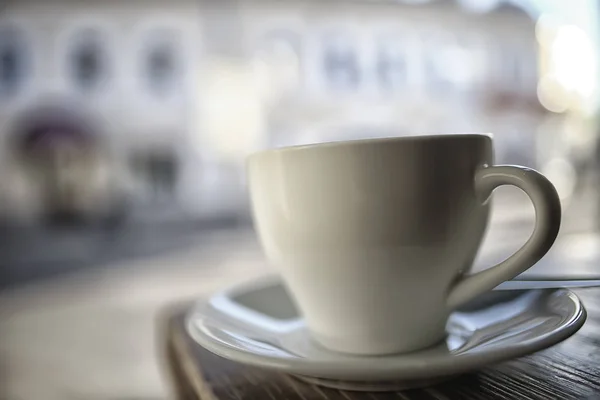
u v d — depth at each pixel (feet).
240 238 13.02
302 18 15.24
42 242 13.56
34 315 7.08
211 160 15.39
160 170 15.23
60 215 14.49
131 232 14.44
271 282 1.35
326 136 15.57
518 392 0.69
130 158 15.08
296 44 15.30
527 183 0.73
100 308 7.20
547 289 0.94
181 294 7.59
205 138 15.33
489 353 0.64
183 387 1.01
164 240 13.50
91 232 14.44
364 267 0.78
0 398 4.07
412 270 0.78
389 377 0.63
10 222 14.24
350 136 15.57
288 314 1.17
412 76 15.39
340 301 0.82
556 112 10.18
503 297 0.99
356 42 15.37
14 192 14.34
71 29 14.49
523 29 13.64
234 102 15.33
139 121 15.08
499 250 1.01
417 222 0.75
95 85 14.82
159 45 14.98
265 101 15.39
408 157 0.74
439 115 15.17
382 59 15.43
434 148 0.75
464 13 14.78
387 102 15.55
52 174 14.49
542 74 11.93
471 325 0.92
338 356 0.84
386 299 0.80
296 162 0.79
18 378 4.51
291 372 0.68
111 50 14.80
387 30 15.38
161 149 15.20
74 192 14.64
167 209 15.20
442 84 15.19
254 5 15.03
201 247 12.18
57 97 14.58
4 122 14.30
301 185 0.79
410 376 0.63
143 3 14.66
